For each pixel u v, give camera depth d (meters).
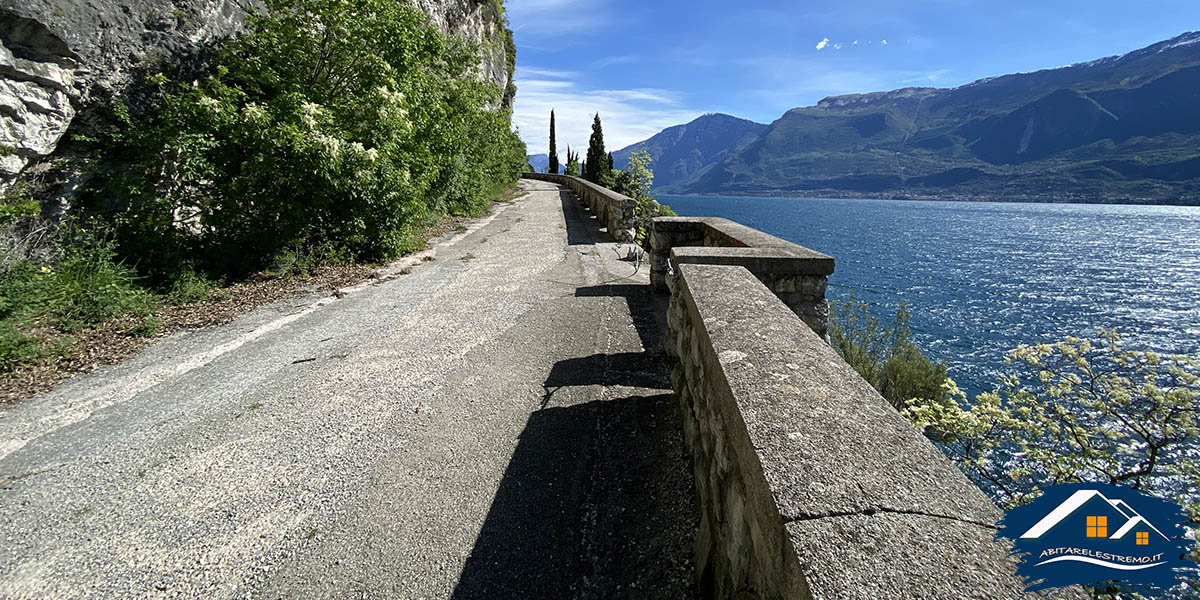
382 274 7.22
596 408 3.36
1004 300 21.31
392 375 3.92
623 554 2.12
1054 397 3.53
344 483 2.61
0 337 3.95
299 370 4.02
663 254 6.16
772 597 0.98
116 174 5.90
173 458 2.83
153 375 3.93
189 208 6.42
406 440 3.01
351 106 7.30
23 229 5.18
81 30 5.36
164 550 2.16
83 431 3.12
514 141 26.08
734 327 2.00
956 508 0.94
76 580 2.01
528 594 1.95
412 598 1.93
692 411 2.51
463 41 15.49
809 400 1.35
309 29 7.26
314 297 6.05
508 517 2.37
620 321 5.19
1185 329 17.30
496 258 8.46
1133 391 3.15
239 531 2.28
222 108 6.05
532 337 4.74
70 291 4.87
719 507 1.68
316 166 6.59
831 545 0.84
